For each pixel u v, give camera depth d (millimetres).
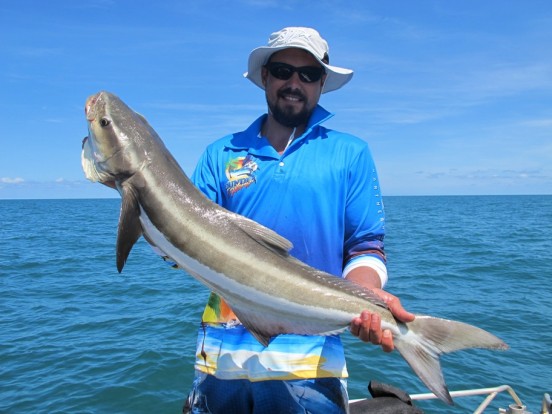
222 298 3211
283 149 3633
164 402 7805
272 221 3400
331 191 3420
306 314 3115
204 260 3096
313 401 3217
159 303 14305
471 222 57469
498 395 7723
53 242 34812
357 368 8695
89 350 10086
